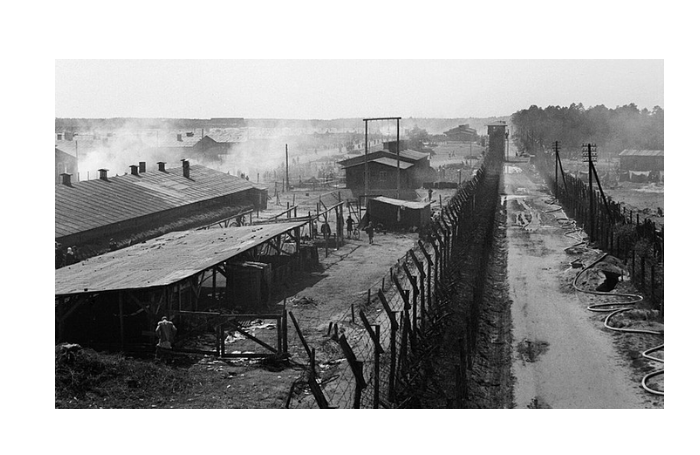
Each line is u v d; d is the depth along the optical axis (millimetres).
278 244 45469
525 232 59688
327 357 27938
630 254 44781
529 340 30172
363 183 93438
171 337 28125
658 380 25125
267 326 32500
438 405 23328
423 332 28484
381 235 61688
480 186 84438
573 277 41281
